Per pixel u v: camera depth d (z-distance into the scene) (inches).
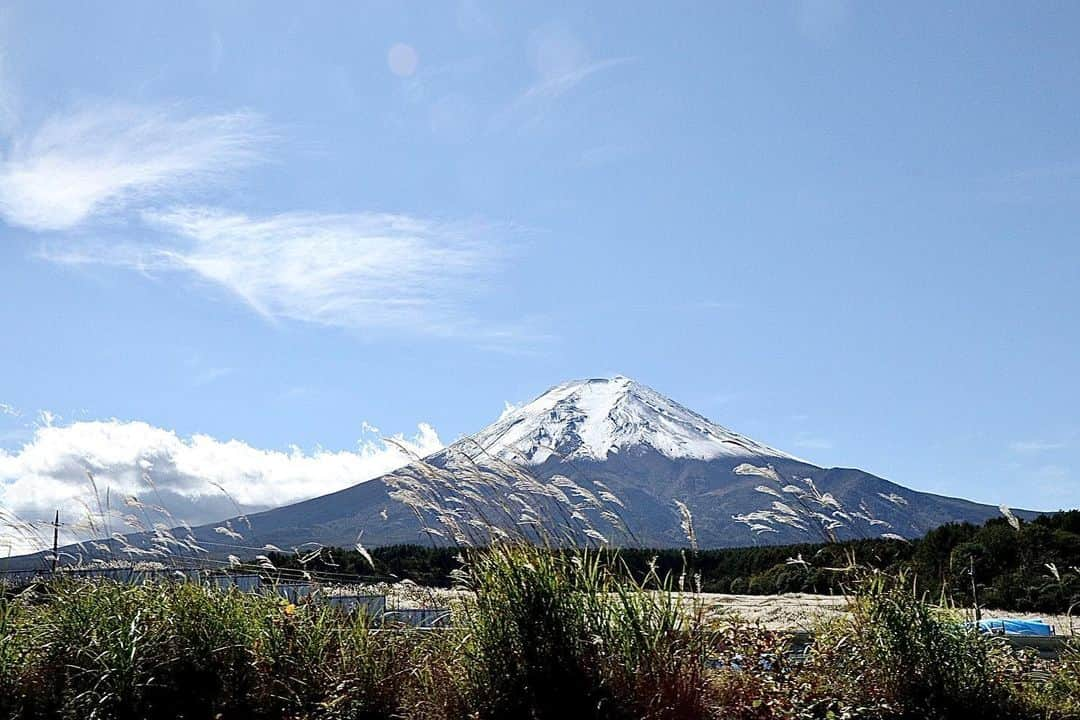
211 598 299.1
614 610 256.7
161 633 284.4
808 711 248.4
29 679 273.6
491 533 274.1
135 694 267.4
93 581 304.8
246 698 279.1
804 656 272.8
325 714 267.0
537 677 248.2
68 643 278.4
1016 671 267.3
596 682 246.4
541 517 278.1
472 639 259.0
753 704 245.9
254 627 292.8
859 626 266.1
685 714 241.4
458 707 256.1
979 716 249.8
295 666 283.7
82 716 261.7
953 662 254.8
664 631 252.1
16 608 296.4
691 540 277.4
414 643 289.4
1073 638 288.8
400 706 270.4
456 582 277.4
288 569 325.7
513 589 256.7
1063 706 254.2
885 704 250.1
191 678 279.4
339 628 292.7
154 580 309.1
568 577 265.0
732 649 269.6
